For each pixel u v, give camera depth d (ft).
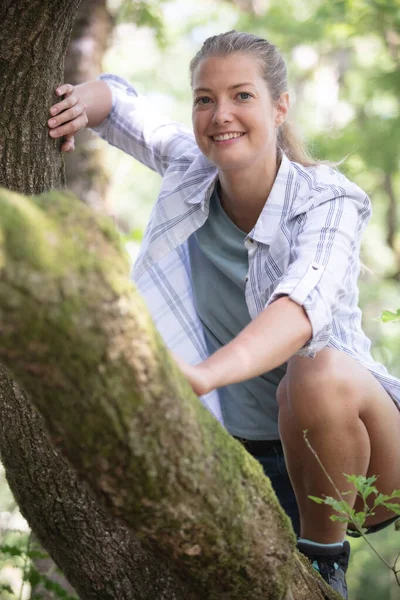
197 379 8.63
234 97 12.26
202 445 7.72
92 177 28.35
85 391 6.81
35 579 13.96
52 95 11.74
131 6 34.04
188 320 13.51
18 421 10.76
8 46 11.05
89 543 10.70
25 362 6.63
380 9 45.80
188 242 13.82
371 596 46.98
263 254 12.57
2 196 6.44
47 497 10.79
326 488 11.92
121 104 14.73
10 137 11.47
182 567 8.36
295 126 13.53
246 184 12.71
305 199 12.38
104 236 6.81
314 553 12.10
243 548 8.31
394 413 12.29
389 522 13.37
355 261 11.74
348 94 55.77
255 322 9.95
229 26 64.75
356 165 49.70
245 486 8.32
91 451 7.16
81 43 27.94
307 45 54.39
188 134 14.49
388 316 13.03
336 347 12.17
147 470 7.30
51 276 6.38
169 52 60.59
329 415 11.59
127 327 6.83
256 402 13.65
